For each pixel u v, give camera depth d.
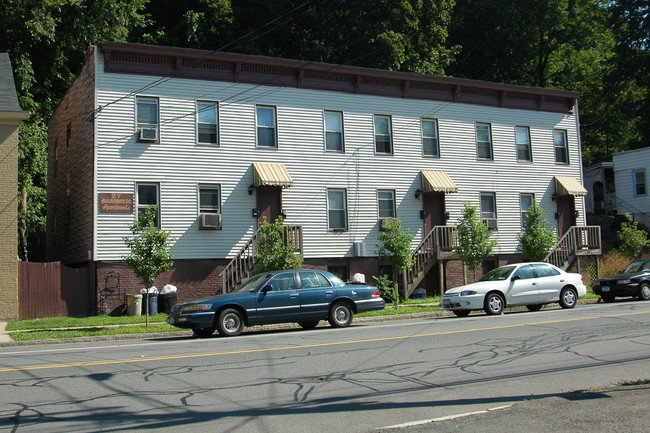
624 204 40.00
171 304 21.20
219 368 9.72
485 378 8.83
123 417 6.91
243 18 36.44
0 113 19.75
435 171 27.45
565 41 46.00
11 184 19.86
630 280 21.78
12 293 19.42
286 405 7.41
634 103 47.00
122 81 22.09
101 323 18.19
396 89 27.11
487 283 18.28
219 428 6.44
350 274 25.23
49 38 29.05
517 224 29.27
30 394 8.03
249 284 15.59
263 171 23.55
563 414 6.56
